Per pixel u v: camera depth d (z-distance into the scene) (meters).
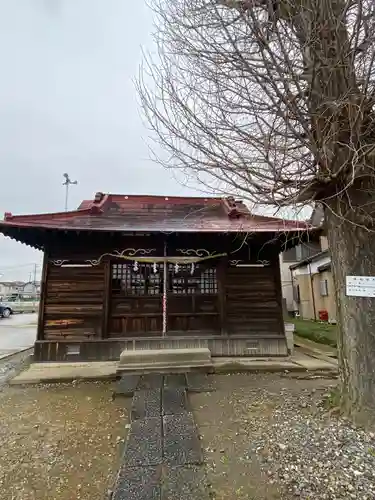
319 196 3.90
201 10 3.53
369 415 3.51
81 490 2.79
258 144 3.57
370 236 3.76
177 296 8.09
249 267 8.34
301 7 3.21
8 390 5.75
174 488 2.70
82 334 7.69
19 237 7.73
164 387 5.55
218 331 8.05
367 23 3.11
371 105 3.33
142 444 3.48
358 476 2.73
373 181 3.76
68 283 7.83
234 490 2.68
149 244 8.16
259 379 6.08
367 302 3.72
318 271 14.99
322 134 3.39
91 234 7.57
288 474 2.84
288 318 16.86
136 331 7.87
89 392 5.57
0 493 2.75
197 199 10.70
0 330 16.56
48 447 3.56
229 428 3.84
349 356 3.81
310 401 4.54
